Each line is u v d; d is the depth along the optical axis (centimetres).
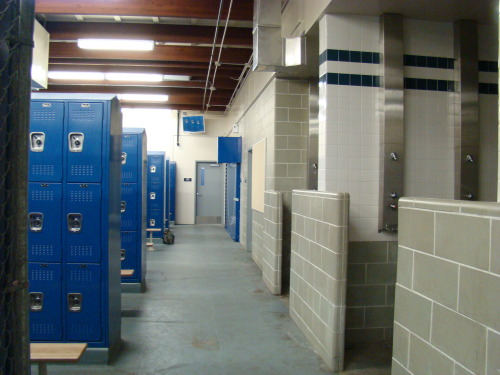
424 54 321
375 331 315
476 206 126
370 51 313
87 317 271
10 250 106
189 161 1171
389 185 310
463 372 130
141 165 451
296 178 481
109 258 274
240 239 822
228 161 817
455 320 135
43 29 439
